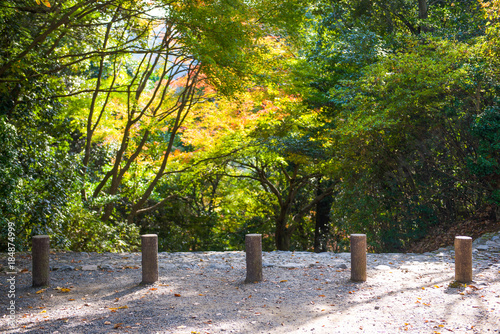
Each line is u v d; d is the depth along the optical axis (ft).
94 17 38.55
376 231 39.04
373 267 23.82
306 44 49.14
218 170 58.54
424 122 38.29
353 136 37.73
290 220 69.36
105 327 14.24
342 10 56.29
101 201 41.27
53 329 14.08
